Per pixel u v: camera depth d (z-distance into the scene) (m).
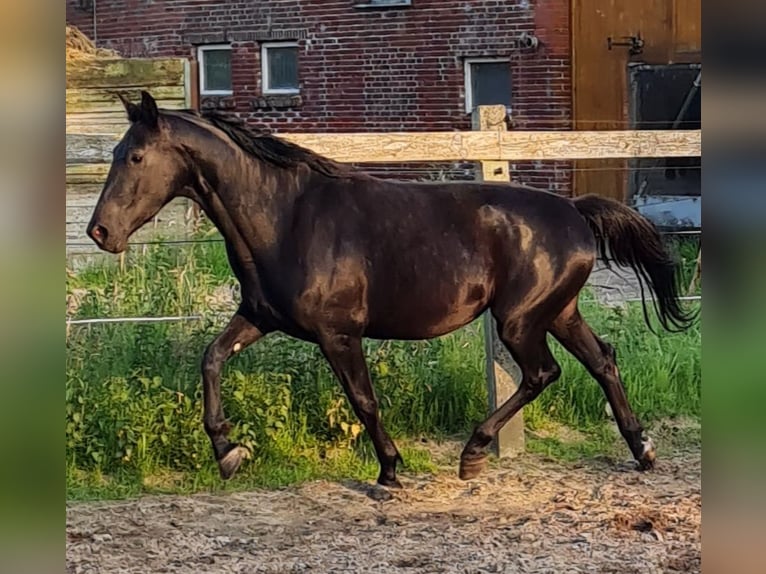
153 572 5.71
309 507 6.66
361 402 6.58
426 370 7.89
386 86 17.77
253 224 6.33
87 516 6.46
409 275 6.49
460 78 17.22
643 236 7.00
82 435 7.08
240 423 7.21
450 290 6.56
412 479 7.08
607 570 5.75
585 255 6.76
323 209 6.42
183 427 7.16
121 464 7.06
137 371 7.42
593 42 16.34
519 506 6.68
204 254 9.90
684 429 8.04
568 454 7.57
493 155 7.51
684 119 16.41
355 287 6.41
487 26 16.86
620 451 7.64
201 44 19.20
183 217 11.12
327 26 18.11
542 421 8.01
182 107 13.40
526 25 16.56
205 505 6.67
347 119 18.11
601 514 6.54
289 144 6.43
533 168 16.33
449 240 6.57
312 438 7.41
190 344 7.69
